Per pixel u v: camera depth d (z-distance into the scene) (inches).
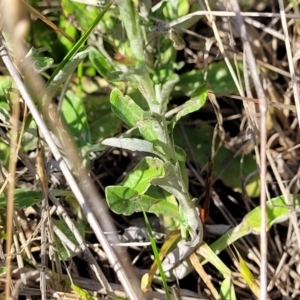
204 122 13.3
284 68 13.8
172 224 11.3
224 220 12.7
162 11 11.8
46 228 10.2
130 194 9.6
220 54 13.2
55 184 11.8
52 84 9.7
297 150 13.1
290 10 13.6
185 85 12.9
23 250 10.5
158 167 9.7
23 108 10.8
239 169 12.8
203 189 12.7
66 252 10.6
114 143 9.0
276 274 11.4
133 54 9.5
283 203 11.1
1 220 10.7
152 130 9.3
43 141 10.9
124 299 10.1
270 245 12.1
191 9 11.8
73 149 10.3
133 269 11.3
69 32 12.8
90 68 13.0
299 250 11.2
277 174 11.2
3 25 8.6
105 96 12.8
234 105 13.8
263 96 8.0
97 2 10.4
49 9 12.6
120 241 11.7
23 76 9.6
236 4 8.6
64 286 10.5
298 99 10.0
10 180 9.4
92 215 9.1
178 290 10.8
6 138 10.5
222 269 10.7
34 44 12.7
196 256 10.8
